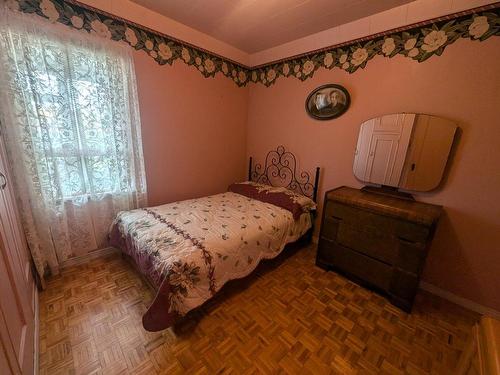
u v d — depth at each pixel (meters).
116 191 2.14
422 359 1.35
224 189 3.26
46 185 1.73
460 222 1.78
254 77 3.14
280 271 2.17
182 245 1.53
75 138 1.83
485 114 1.60
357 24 2.09
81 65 1.79
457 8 1.60
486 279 1.72
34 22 1.55
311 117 2.60
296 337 1.46
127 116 2.08
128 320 1.53
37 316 1.45
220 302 1.73
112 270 2.03
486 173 1.64
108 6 1.86
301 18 2.11
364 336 1.49
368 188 2.21
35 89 1.58
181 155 2.67
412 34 1.82
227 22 2.25
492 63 1.54
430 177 1.85
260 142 3.23
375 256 1.84
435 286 1.94
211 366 1.25
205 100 2.76
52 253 1.84
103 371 1.21
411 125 1.90
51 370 1.20
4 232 1.06
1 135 1.45
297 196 2.53
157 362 1.26
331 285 1.98
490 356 0.55
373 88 2.09
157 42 2.21
